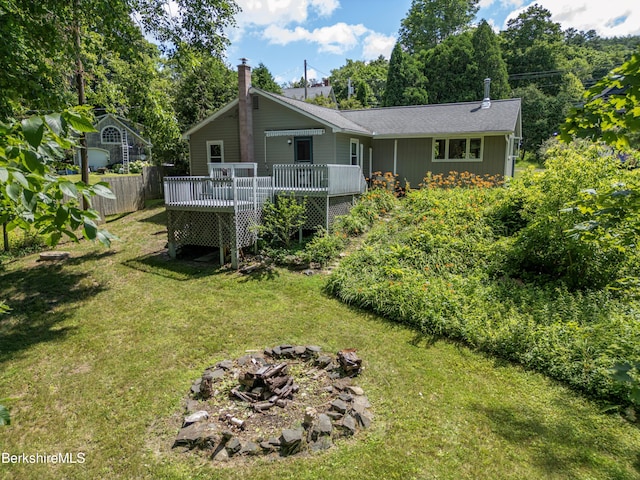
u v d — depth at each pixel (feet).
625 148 9.12
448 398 13.30
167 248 33.60
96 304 22.66
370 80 165.48
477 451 10.86
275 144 47.29
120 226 40.65
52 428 12.34
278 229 31.78
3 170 3.73
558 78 122.83
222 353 16.74
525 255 23.31
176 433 11.80
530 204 25.58
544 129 101.40
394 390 13.74
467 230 28.86
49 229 4.96
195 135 51.49
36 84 18.43
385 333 18.25
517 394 13.55
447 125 48.14
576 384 13.78
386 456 10.63
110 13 23.93
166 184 30.45
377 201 39.96
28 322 20.48
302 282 24.81
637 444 11.12
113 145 103.81
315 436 11.12
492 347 16.34
